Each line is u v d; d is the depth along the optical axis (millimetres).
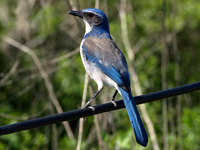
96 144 13484
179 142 13445
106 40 9484
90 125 14648
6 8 17406
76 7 11391
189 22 17250
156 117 14430
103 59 8898
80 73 15227
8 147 12594
